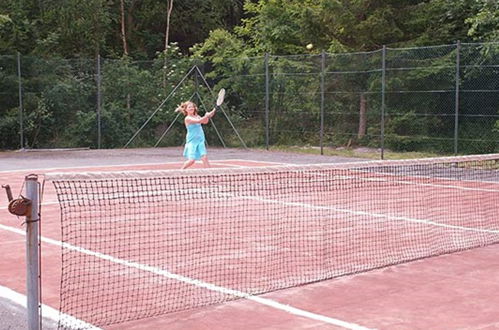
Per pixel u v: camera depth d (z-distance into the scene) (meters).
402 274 5.95
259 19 26.70
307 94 20.11
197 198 9.67
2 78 21.27
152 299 5.13
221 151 20.64
